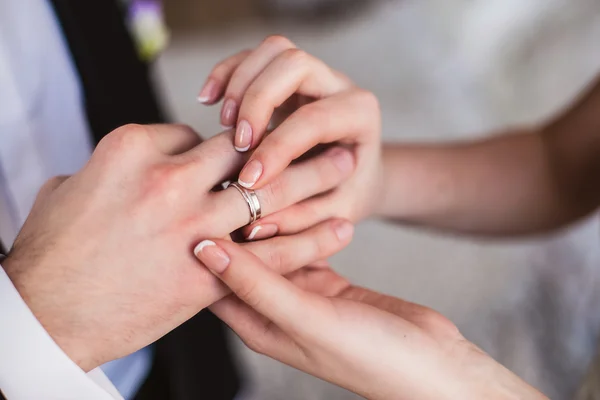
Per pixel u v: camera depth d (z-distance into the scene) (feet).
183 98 6.40
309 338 1.56
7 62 1.90
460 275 4.50
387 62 6.82
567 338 3.89
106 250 1.59
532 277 4.37
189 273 1.62
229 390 2.79
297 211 1.77
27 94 1.96
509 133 2.28
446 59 6.54
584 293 4.14
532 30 6.13
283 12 7.96
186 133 1.76
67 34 2.04
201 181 1.66
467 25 6.51
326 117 1.74
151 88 2.35
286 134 1.68
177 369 2.34
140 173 1.63
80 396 1.55
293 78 1.72
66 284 1.57
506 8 6.35
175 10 7.75
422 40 6.91
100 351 1.60
